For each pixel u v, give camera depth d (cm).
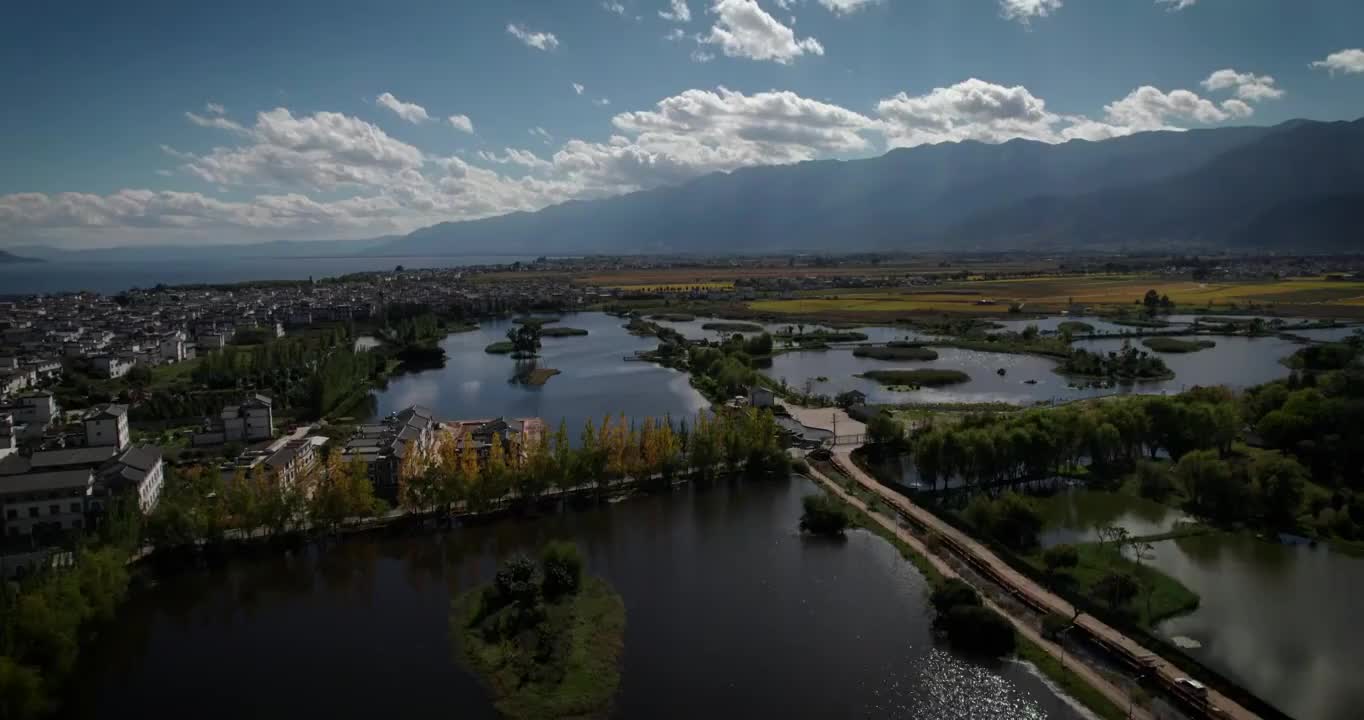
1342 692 9938
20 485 14750
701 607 12338
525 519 15962
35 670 9612
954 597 11725
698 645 11225
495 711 9762
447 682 10400
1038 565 13325
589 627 11606
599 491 17362
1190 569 13350
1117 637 11100
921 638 11444
